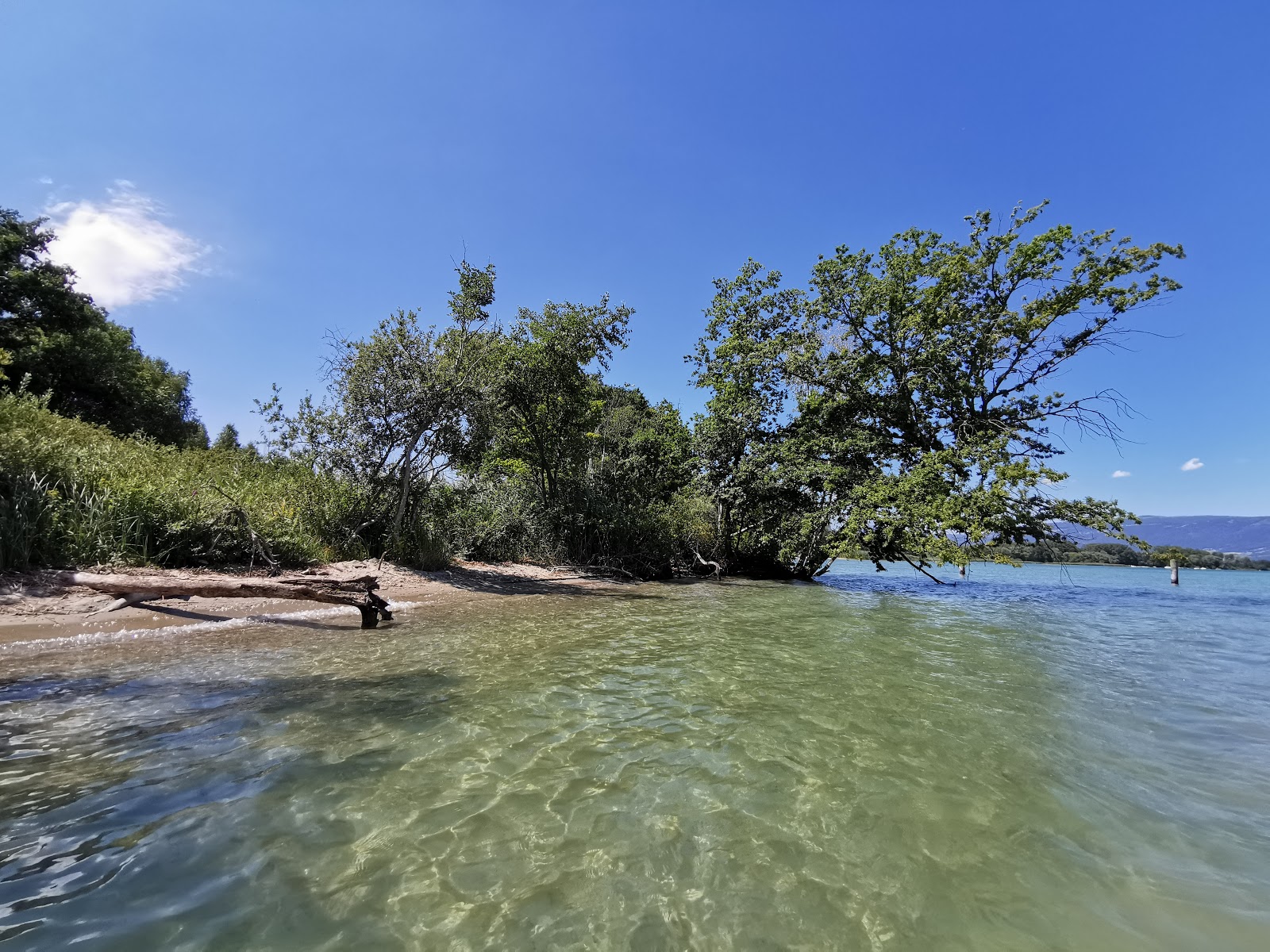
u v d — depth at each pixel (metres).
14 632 5.93
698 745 3.99
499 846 2.65
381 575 11.48
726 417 20.48
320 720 4.09
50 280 24.88
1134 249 16.38
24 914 2.04
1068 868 2.68
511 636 7.52
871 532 17.42
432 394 13.09
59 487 8.45
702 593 14.56
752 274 21.38
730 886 2.44
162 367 39.12
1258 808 3.31
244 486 11.18
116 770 3.21
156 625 6.80
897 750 4.05
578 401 17.25
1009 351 17.83
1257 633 10.28
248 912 2.13
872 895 2.43
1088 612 13.23
